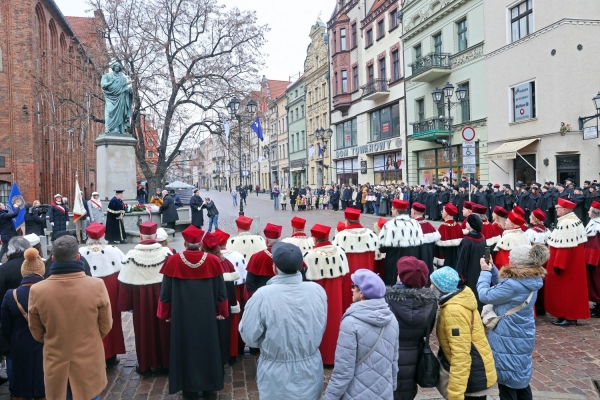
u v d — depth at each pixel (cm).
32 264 446
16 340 445
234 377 552
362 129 3859
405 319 341
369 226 2062
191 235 479
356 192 3041
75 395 377
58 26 3422
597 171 1941
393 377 326
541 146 2044
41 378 447
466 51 2517
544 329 706
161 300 482
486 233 777
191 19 2570
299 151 5522
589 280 776
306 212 3131
